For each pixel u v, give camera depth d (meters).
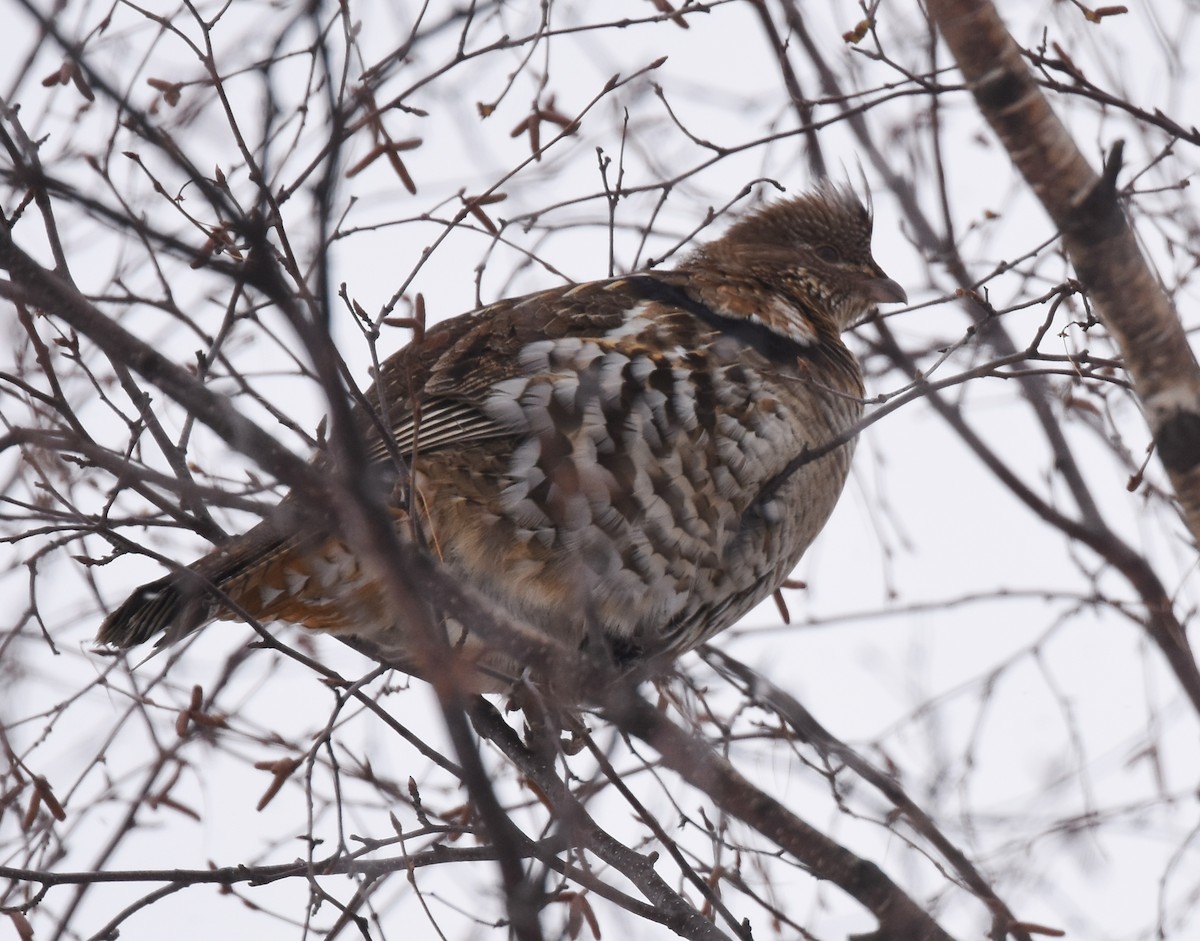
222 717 10.30
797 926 8.77
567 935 7.18
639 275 11.22
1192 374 7.57
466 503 10.16
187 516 9.72
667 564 10.46
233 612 9.81
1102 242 7.47
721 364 10.55
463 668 6.88
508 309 10.70
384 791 9.70
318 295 6.27
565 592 10.27
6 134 7.11
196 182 6.27
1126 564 10.97
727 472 10.50
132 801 10.20
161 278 9.06
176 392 6.64
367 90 8.28
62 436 6.89
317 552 9.56
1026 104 7.39
